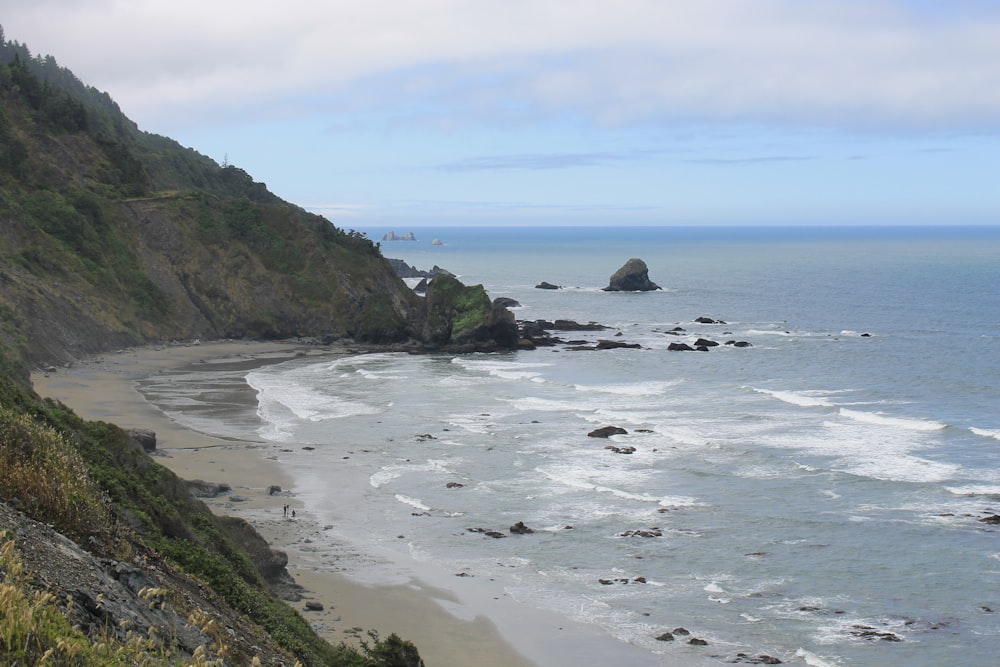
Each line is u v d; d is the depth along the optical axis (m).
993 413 75.25
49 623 12.26
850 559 42.69
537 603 37.84
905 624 36.00
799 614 36.97
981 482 54.81
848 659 33.16
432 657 32.34
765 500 51.53
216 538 29.75
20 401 28.09
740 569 41.66
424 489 53.28
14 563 13.00
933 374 93.88
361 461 59.25
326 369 98.94
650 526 47.31
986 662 32.84
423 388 87.06
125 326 108.31
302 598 36.62
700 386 88.56
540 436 66.62
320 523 46.91
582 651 33.62
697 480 55.44
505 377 93.69
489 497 51.97
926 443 64.69
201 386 85.81
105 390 80.19
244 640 18.06
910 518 48.34
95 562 15.47
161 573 18.52
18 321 88.56
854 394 84.06
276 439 64.94
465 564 41.97
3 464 17.22
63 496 17.42
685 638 34.69
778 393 83.62
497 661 32.47
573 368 100.50
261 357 107.31
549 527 47.06
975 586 39.59
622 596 38.72
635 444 64.19
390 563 41.69
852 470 57.34
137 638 13.08
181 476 53.09
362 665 24.31
